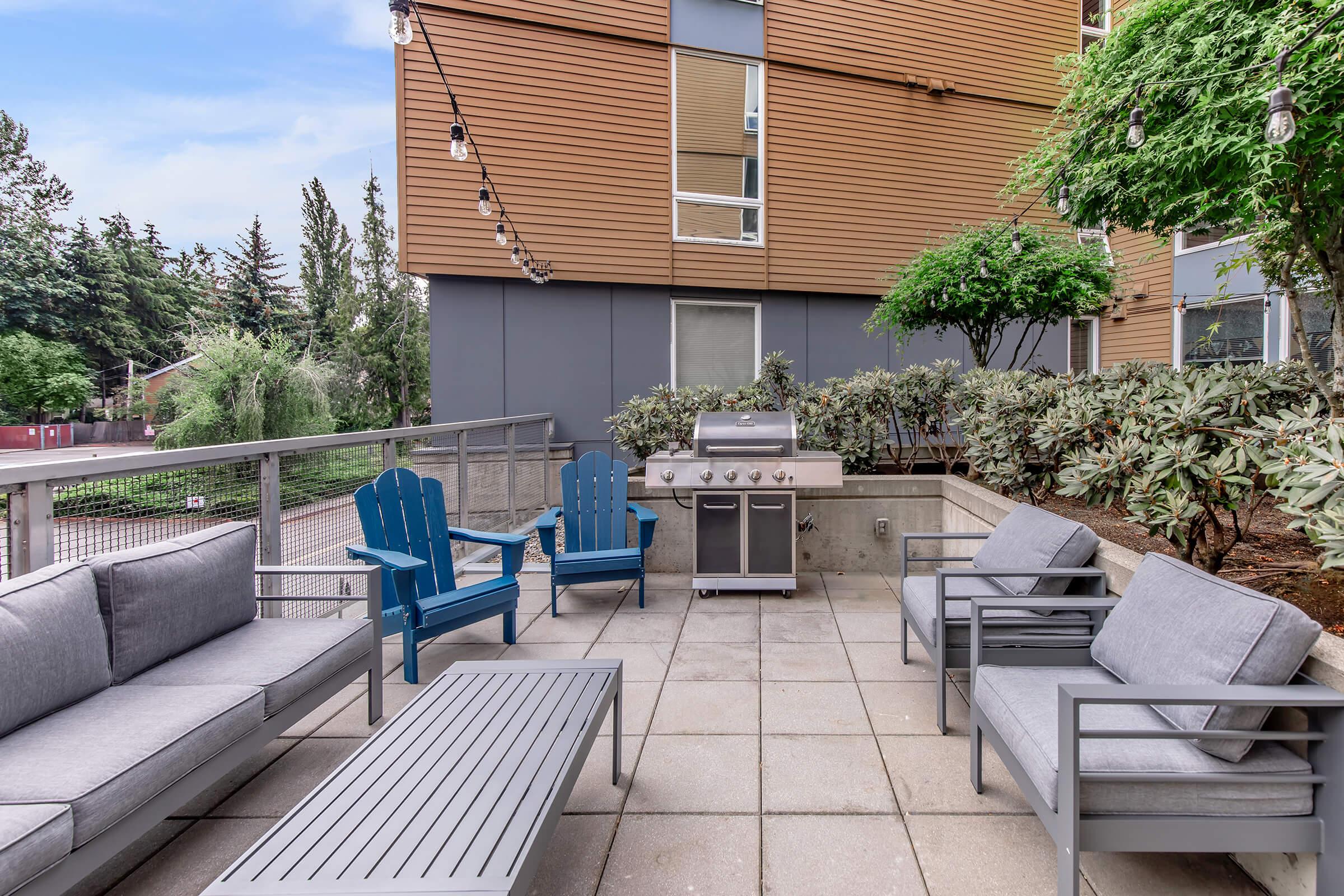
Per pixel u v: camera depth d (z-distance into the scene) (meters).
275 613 2.83
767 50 7.51
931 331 8.18
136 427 31.02
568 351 7.16
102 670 1.77
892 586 4.25
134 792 1.40
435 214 6.67
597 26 7.00
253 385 11.89
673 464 3.93
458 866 1.08
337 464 3.33
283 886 1.03
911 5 7.91
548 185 6.96
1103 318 9.80
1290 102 1.73
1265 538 3.19
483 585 3.17
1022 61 8.33
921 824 1.80
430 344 6.84
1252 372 3.11
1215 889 1.55
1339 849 1.32
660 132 7.26
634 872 1.62
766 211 7.60
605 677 1.93
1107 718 1.59
